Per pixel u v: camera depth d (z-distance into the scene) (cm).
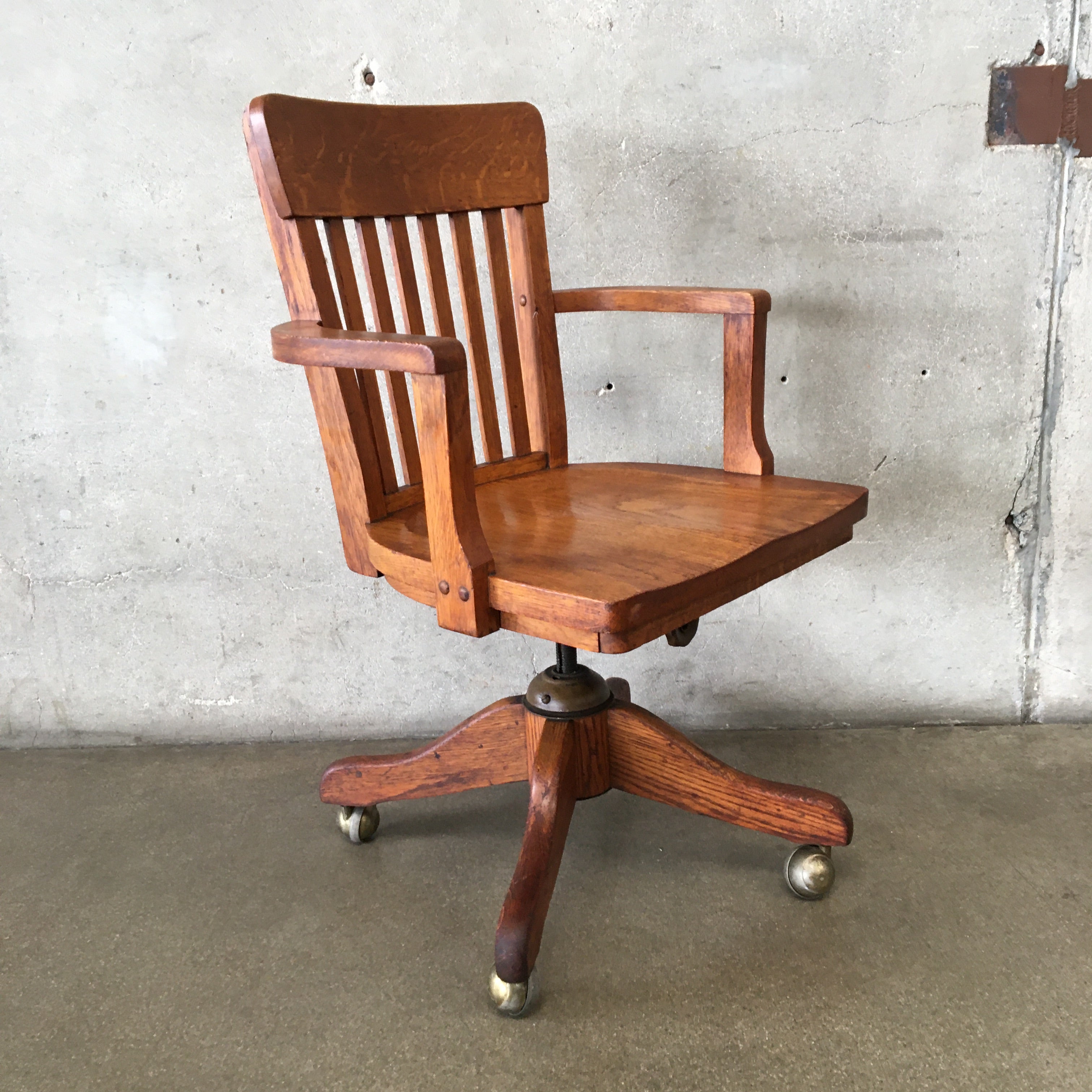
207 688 172
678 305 128
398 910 125
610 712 126
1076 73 142
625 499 118
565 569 93
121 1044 104
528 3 144
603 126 148
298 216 107
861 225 150
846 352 155
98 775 164
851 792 147
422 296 158
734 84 146
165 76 147
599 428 161
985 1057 97
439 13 145
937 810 142
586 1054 100
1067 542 159
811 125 147
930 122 145
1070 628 162
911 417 156
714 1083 96
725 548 97
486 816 148
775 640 166
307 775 162
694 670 168
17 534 165
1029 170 146
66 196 151
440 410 89
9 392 159
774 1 142
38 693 173
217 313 155
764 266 152
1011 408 155
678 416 159
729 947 115
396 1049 102
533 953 106
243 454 161
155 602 168
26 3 145
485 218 131
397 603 167
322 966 115
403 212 120
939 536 161
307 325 104
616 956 114
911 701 168
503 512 115
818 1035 101
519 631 93
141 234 153
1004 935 115
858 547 162
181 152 149
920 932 116
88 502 164
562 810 118
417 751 134
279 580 167
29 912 127
